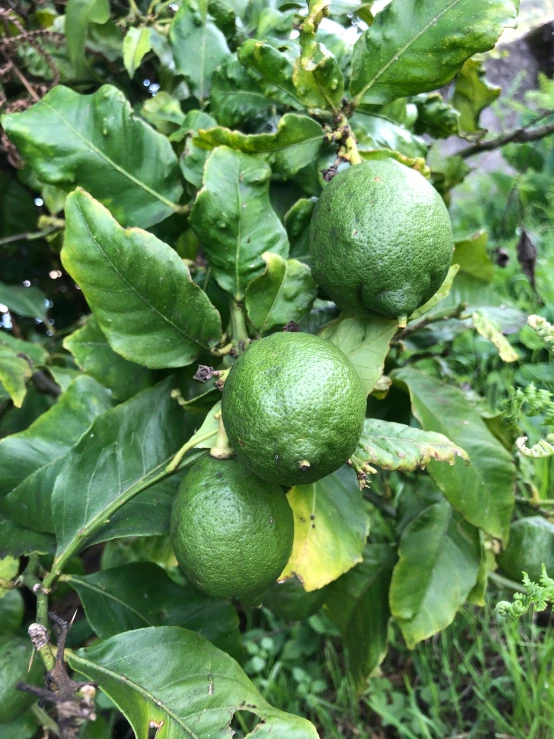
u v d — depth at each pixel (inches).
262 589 9.8
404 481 16.3
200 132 11.4
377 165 9.7
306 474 8.6
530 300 26.5
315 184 12.6
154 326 10.9
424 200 9.3
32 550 12.2
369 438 9.9
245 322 11.7
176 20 13.4
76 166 11.5
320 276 10.2
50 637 10.6
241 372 8.9
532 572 14.9
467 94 16.3
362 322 10.6
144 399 11.9
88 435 11.3
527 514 16.6
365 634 15.7
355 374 9.1
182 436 12.0
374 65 10.9
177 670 9.9
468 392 16.6
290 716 9.5
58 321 20.4
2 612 12.6
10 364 13.6
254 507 9.4
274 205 13.3
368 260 9.2
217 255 11.4
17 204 17.8
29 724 12.3
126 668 9.9
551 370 24.5
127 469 11.5
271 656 22.5
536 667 20.7
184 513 9.6
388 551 16.1
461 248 14.6
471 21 10.2
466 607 21.9
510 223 24.3
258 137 11.2
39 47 13.9
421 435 9.8
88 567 18.6
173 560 14.1
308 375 8.4
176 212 12.2
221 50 13.6
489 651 22.9
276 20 13.7
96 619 11.6
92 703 8.1
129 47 13.5
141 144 11.8
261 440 8.5
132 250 10.3
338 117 11.3
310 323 12.8
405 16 10.5
